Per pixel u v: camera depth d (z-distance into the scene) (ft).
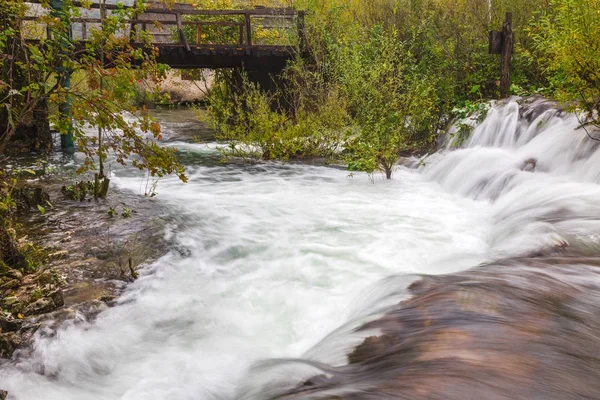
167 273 18.22
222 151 40.09
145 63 22.36
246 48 47.55
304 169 35.78
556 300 12.35
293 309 16.20
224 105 52.75
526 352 9.80
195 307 16.26
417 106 35.37
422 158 36.14
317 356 11.63
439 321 11.46
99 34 23.04
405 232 22.59
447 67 40.70
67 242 20.07
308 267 19.08
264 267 19.16
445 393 8.46
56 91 20.86
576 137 26.23
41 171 32.89
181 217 23.85
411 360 9.90
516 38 39.34
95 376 12.98
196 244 20.65
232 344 14.33
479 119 33.91
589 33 24.86
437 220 24.29
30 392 12.16
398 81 35.53
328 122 38.68
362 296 15.42
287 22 49.90
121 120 21.35
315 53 46.39
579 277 13.89
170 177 32.86
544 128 29.30
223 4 63.31
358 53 39.78
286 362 11.56
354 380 9.69
